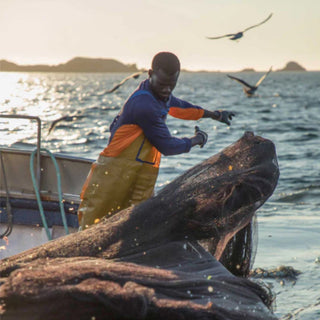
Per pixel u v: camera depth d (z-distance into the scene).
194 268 3.35
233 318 2.84
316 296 5.71
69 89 113.12
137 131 4.36
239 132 29.50
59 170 6.24
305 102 64.69
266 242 8.08
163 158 19.05
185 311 2.72
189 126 32.69
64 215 5.86
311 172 16.69
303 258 7.18
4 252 6.02
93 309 2.70
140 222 3.53
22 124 33.25
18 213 6.24
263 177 3.68
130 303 2.61
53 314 2.71
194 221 3.54
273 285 6.06
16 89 112.25
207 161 3.87
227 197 3.58
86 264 3.01
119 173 4.39
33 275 2.84
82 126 32.81
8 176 6.35
